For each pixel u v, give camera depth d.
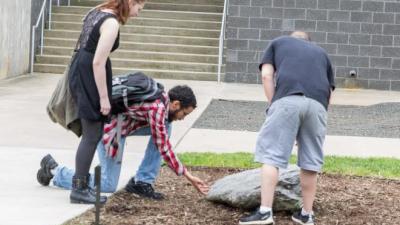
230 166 8.52
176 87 6.70
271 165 5.88
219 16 20.31
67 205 6.40
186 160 8.75
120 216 6.18
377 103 16.20
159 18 20.17
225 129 11.73
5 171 7.82
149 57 19.06
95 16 6.27
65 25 19.94
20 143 9.68
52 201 6.53
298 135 6.04
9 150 9.14
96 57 6.12
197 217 6.28
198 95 16.02
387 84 18.91
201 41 19.48
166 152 6.43
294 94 5.91
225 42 19.36
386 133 12.04
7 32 17.42
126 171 7.99
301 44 6.14
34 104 13.57
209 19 20.30
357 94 17.91
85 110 6.27
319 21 18.83
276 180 5.90
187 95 6.64
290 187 6.40
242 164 8.62
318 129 6.00
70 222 5.87
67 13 20.38
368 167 8.75
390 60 18.84
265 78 6.07
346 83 18.95
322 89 6.02
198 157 8.97
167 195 7.04
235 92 17.00
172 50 19.33
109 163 6.76
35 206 6.33
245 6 18.83
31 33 18.95
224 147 10.09
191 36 19.73
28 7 18.73
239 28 18.88
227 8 19.64
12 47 17.78
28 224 5.74
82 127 6.43
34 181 7.35
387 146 10.69
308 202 6.11
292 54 6.07
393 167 8.78
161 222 6.08
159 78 18.70
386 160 9.30
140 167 6.88
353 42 18.83
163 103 6.51
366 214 6.58
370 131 12.20
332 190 7.43
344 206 6.82
